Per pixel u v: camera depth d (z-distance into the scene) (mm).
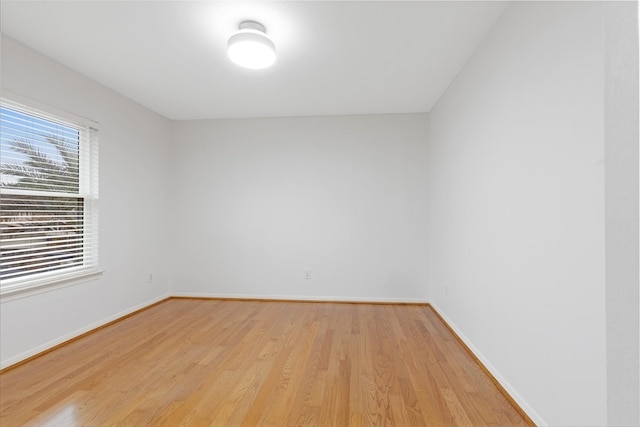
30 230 2512
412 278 3998
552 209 1533
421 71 2840
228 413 1776
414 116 3996
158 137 4047
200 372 2227
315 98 3516
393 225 4020
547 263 1573
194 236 4285
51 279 2586
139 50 2496
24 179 2451
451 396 1952
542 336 1616
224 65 2744
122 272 3422
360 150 4059
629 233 424
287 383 2086
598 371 1257
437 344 2732
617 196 444
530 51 1711
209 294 4270
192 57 2605
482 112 2334
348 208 4074
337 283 4098
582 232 1337
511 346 1914
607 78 464
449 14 2031
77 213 2918
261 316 3494
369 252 4051
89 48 2465
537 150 1655
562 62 1454
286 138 4164
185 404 1855
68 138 2818
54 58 2615
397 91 3303
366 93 3363
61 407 1819
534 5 1673
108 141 3225
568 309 1424
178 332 3000
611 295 455
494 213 2145
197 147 4277
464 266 2713
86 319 2955
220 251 4262
